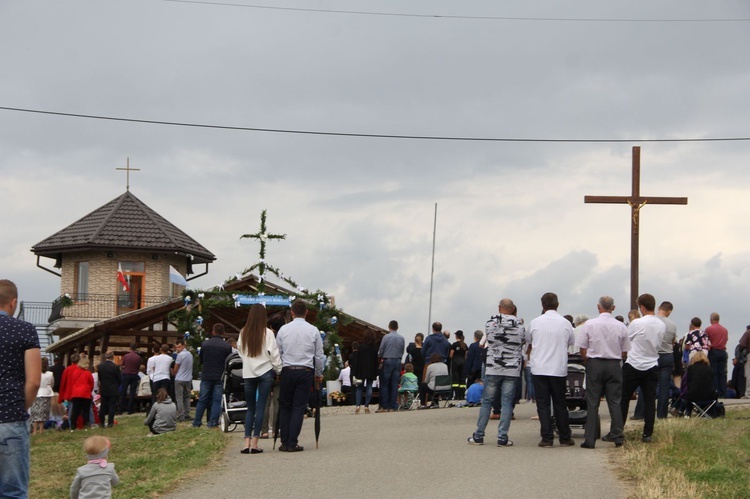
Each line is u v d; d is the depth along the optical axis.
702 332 20.00
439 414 20.50
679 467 12.32
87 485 9.95
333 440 15.62
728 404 21.56
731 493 10.70
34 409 23.62
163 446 15.47
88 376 24.47
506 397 14.54
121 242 45.69
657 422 15.99
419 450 14.17
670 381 16.98
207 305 28.92
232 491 11.33
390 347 23.20
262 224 29.36
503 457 13.36
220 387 18.84
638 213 27.72
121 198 48.53
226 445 15.16
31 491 12.97
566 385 15.06
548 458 13.21
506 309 14.73
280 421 14.29
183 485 11.84
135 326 37.00
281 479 11.98
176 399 23.52
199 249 48.44
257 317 14.28
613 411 14.14
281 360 14.27
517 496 10.70
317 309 29.64
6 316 8.88
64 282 46.81
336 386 29.67
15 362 8.79
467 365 23.36
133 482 12.45
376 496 10.84
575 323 16.58
